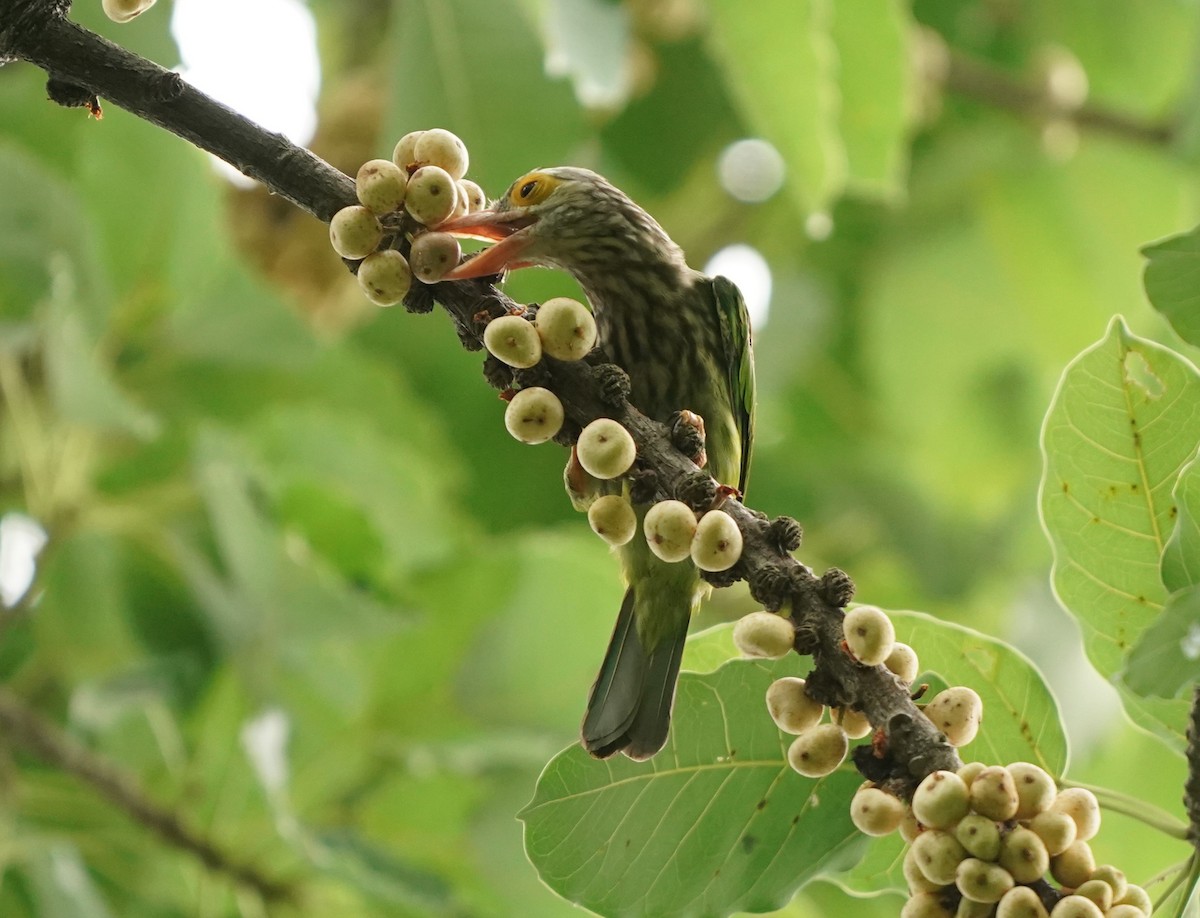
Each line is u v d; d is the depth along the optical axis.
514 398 5.12
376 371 12.21
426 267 5.07
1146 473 5.82
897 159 10.32
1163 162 13.92
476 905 9.66
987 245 14.34
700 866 5.60
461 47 9.29
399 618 9.37
